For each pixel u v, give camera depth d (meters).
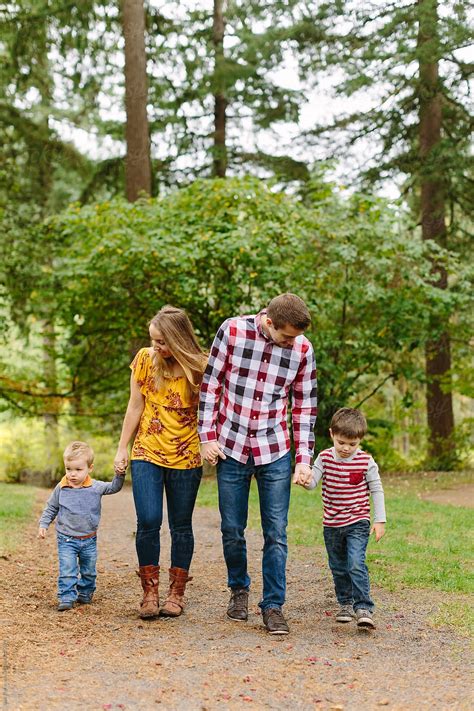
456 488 11.69
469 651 3.79
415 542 6.71
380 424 14.48
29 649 3.66
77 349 15.48
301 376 4.38
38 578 5.30
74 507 4.65
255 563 6.05
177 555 4.50
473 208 16.48
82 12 15.66
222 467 4.30
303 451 4.34
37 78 17.36
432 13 14.82
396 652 3.78
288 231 12.30
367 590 4.19
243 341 4.24
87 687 3.21
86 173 17.53
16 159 17.83
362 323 13.41
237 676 3.39
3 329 16.41
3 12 15.81
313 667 3.54
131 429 4.53
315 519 7.96
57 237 14.59
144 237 12.29
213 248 11.97
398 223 13.98
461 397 25.14
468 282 13.58
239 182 13.34
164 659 3.60
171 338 4.30
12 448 18.55
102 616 4.39
